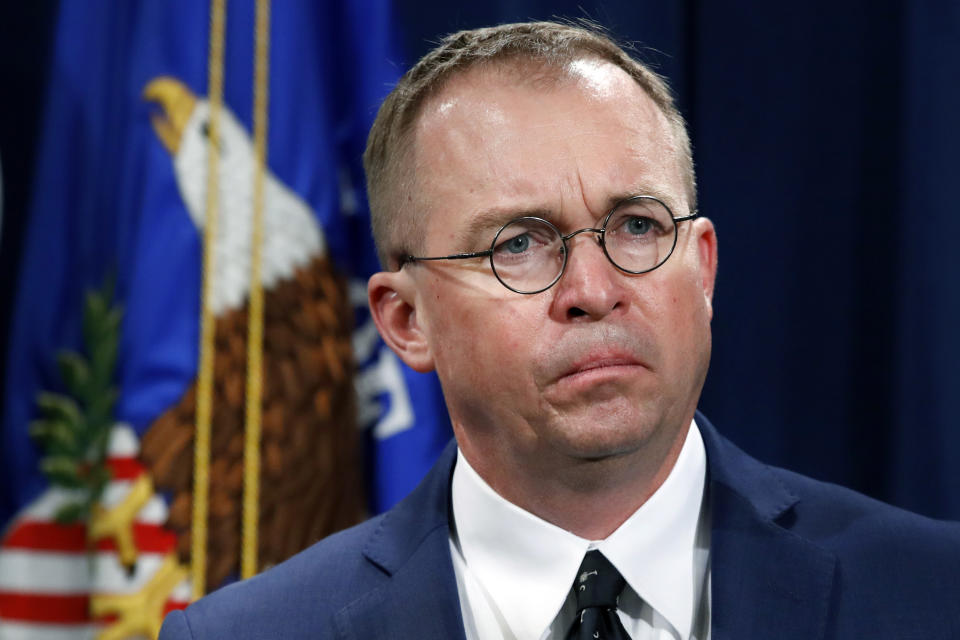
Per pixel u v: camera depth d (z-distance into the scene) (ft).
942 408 25.46
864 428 26.96
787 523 14.61
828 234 27.14
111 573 23.80
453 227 13.84
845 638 13.37
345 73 26.27
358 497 25.16
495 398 13.60
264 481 23.98
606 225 13.33
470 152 13.78
